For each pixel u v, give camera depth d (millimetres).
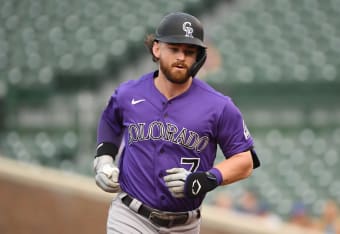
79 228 27828
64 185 28141
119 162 12242
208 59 49250
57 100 44531
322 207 35406
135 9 52406
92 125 43031
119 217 12023
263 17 55156
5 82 45188
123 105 11836
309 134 45562
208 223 24906
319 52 51312
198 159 11586
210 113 11398
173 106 11500
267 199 35719
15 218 28719
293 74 48125
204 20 54875
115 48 47125
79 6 53656
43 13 53531
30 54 48312
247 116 46688
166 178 10945
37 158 39594
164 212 11773
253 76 47625
